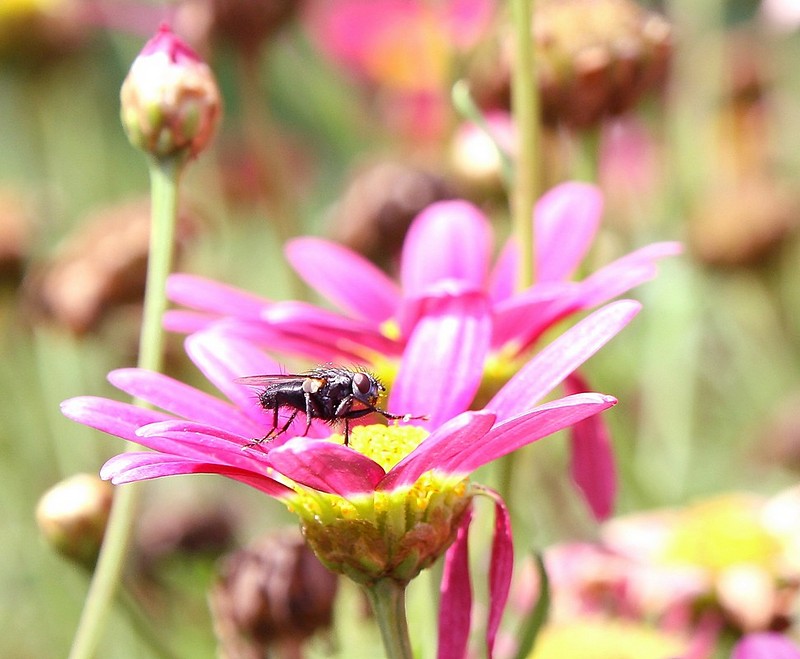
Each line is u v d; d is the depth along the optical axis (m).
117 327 0.27
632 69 0.22
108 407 0.16
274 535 0.20
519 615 0.21
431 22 0.28
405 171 0.26
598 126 0.22
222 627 0.20
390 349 0.19
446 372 0.18
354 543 0.16
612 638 0.21
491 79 0.25
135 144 0.19
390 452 0.17
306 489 0.16
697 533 0.23
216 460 0.16
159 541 0.25
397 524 0.16
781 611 0.22
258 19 0.26
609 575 0.22
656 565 0.22
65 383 0.28
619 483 0.25
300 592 0.20
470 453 0.16
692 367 0.28
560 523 0.26
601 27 0.22
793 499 0.23
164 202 0.18
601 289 0.18
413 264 0.21
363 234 0.26
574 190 0.20
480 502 0.20
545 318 0.19
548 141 0.24
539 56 0.22
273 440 0.17
